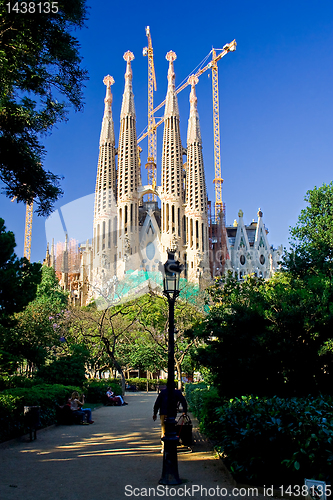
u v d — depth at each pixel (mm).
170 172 116562
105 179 120750
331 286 12516
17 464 9453
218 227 124812
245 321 12234
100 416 20031
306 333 11609
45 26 11133
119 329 36062
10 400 12797
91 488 7625
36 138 13320
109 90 129625
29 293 14938
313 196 24344
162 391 11758
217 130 140250
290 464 6961
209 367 12875
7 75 11812
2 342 19797
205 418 11836
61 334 33344
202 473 8773
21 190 13492
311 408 7711
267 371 11797
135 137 119375
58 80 12609
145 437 13328
